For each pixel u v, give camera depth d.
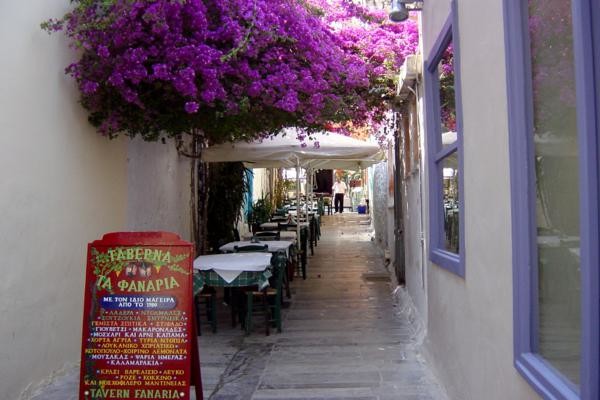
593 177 1.86
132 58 4.83
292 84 5.55
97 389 3.45
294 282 10.21
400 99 7.55
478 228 3.34
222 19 5.18
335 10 7.88
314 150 9.00
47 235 4.62
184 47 4.89
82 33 4.91
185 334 3.49
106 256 3.56
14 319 4.11
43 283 4.54
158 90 5.37
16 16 4.23
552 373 2.27
